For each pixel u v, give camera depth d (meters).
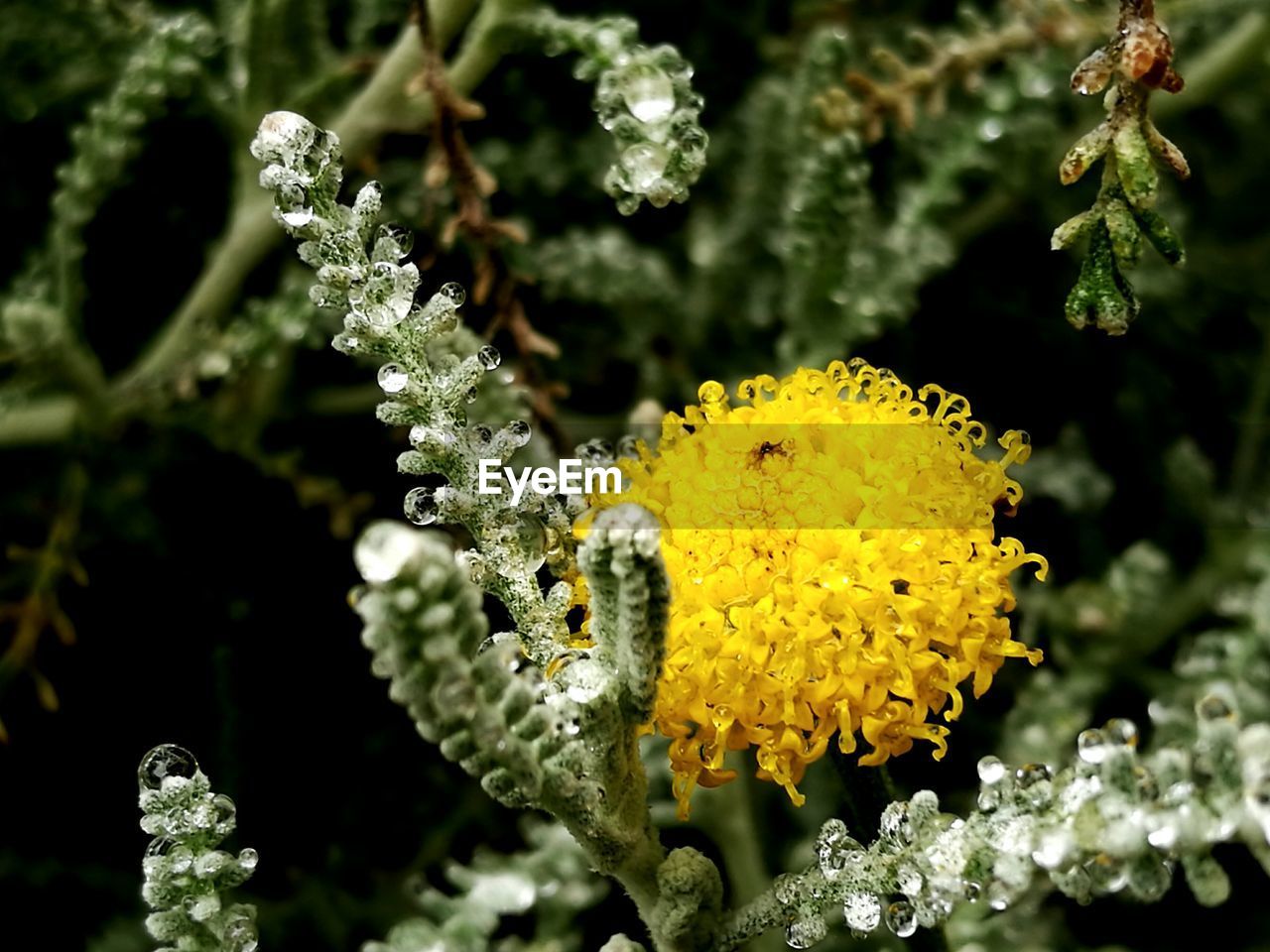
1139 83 0.07
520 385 0.10
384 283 0.07
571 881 0.10
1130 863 0.06
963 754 0.11
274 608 0.12
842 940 0.10
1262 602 0.10
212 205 0.12
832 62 0.10
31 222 0.12
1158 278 0.11
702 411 0.08
